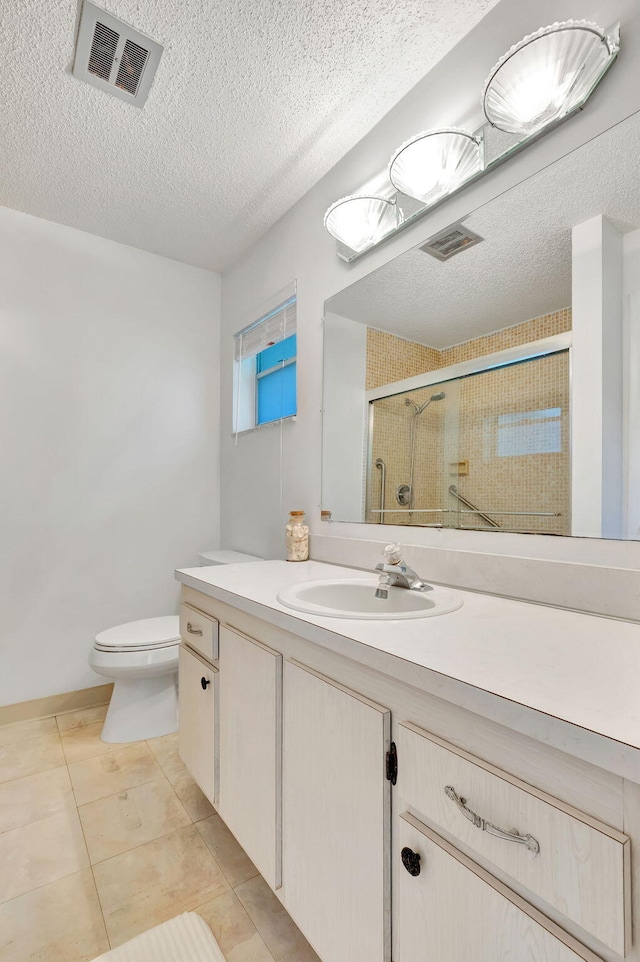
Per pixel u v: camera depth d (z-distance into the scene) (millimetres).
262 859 1026
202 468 2605
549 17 1040
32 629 2084
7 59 1291
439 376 1311
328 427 1739
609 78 942
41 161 1730
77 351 2217
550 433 1045
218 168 1767
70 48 1265
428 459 1336
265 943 1016
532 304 1085
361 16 1180
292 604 997
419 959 647
